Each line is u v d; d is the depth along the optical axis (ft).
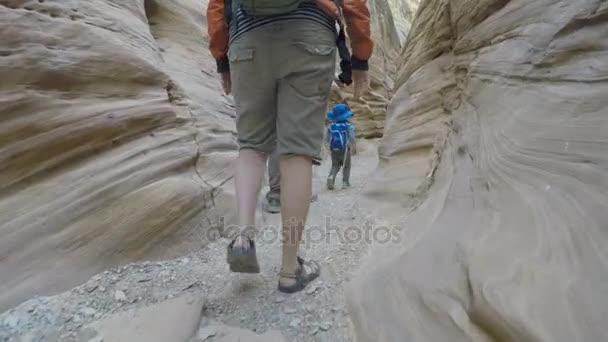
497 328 3.20
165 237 6.82
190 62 14.70
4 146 5.37
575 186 3.87
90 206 6.07
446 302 4.01
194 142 8.79
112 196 6.40
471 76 8.31
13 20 5.84
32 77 5.85
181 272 6.20
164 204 6.99
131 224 6.41
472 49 8.71
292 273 5.51
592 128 4.04
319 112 5.17
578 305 2.89
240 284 5.83
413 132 11.14
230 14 5.32
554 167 4.30
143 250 6.41
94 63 7.03
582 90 4.48
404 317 4.27
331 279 5.93
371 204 10.09
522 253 3.77
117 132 6.98
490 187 5.39
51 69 6.13
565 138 4.33
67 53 6.55
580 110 4.35
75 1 7.82
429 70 11.59
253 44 4.93
